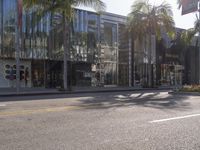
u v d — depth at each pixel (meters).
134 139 8.36
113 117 11.96
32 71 37.44
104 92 31.06
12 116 12.17
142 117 11.97
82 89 34.81
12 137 8.57
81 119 11.50
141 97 22.27
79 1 30.81
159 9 40.66
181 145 7.75
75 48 39.16
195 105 16.30
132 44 46.38
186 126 10.17
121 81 45.28
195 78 57.44
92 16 40.97
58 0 29.91
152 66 49.38
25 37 35.00
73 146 7.63
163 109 14.40
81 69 41.34
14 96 25.11
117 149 7.38
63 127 9.98
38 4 29.97
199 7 31.28
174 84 53.94
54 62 38.81
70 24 36.44
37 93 27.31
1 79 35.31
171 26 40.75
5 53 33.91
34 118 11.70
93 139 8.35
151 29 40.81
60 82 39.28
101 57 42.56
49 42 36.84
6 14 33.81
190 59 56.50
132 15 40.94
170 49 53.03
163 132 9.24
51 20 36.56
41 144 7.82
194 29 40.12
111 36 43.75
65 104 16.66
